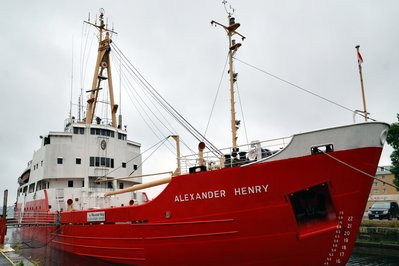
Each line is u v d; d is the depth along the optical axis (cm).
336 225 1131
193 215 1280
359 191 1111
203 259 1272
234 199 1214
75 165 2217
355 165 1107
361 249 2603
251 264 1218
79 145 2262
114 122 2467
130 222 1454
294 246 1166
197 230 1270
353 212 1121
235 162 1275
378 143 1113
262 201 1182
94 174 2223
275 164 1177
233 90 1581
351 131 1116
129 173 2408
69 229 1859
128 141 2488
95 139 2292
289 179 1160
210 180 1258
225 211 1225
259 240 1191
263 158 1223
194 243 1275
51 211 2114
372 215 3262
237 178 1212
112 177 2280
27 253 2222
